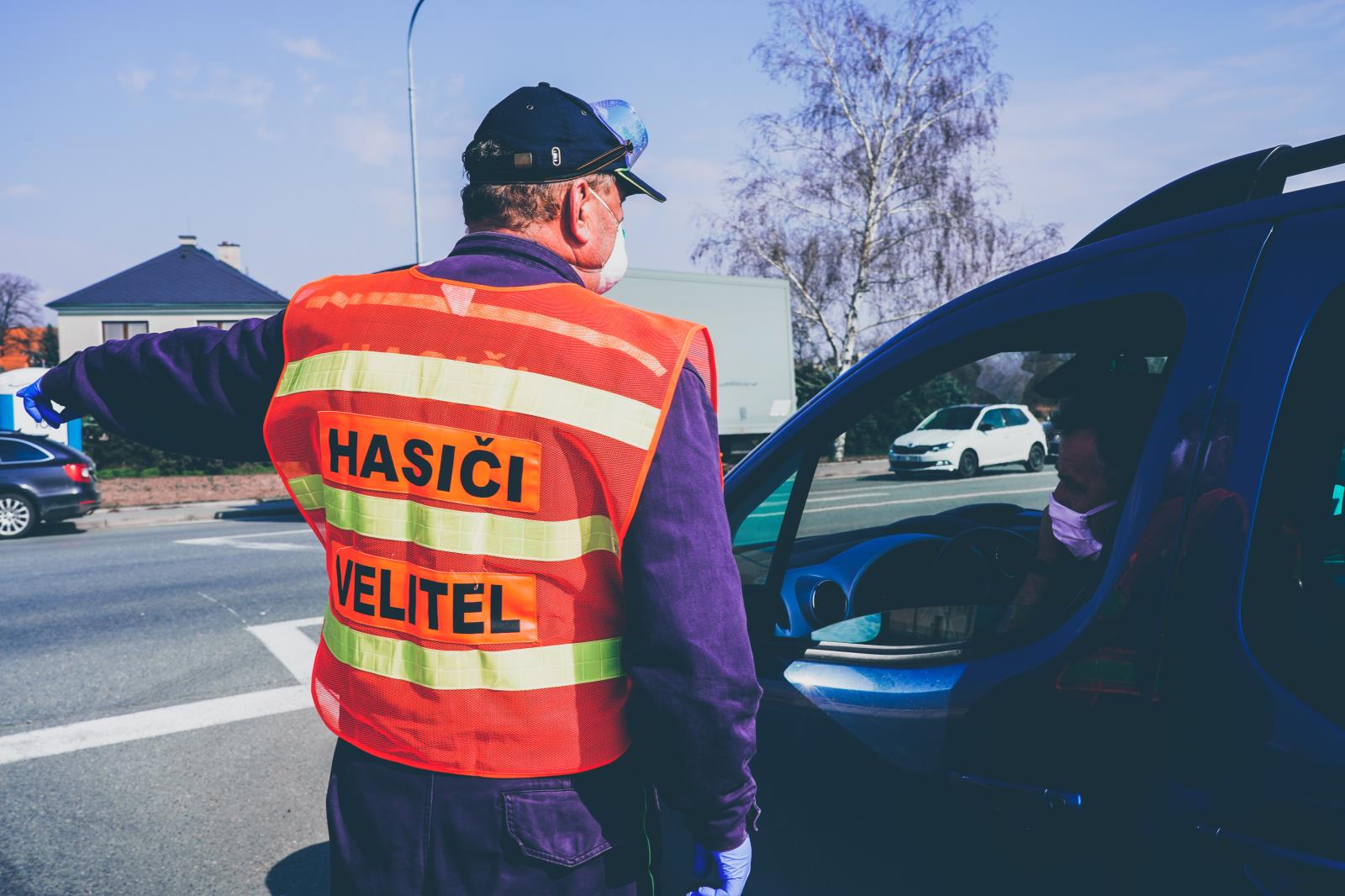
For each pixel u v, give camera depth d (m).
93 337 37.44
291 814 3.47
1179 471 1.24
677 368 1.13
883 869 1.53
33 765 3.93
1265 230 1.24
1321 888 1.03
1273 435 1.17
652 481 1.10
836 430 1.81
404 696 1.18
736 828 1.17
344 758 1.26
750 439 16.00
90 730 4.31
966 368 1.63
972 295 1.60
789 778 1.69
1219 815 1.12
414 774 1.18
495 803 1.15
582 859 1.16
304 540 11.27
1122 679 1.24
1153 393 1.34
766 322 15.88
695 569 1.09
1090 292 1.39
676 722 1.10
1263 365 1.19
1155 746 1.19
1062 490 1.51
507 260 1.24
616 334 1.15
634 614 1.11
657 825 1.29
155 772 3.86
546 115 1.27
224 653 5.59
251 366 1.35
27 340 54.09
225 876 3.04
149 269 38.84
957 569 1.67
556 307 1.17
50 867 3.09
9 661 5.50
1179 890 1.15
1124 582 1.27
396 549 1.19
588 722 1.17
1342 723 1.06
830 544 1.86
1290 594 1.15
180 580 8.17
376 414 1.20
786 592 1.86
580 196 1.29
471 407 1.15
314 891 2.95
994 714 1.38
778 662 1.74
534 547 1.13
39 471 12.83
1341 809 1.03
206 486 18.16
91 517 15.38
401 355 1.20
